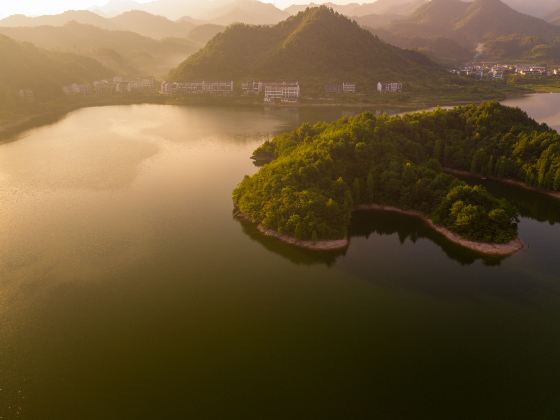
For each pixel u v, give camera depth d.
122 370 74.50
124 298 93.44
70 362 76.12
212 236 121.25
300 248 114.25
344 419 66.06
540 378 74.00
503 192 153.88
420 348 80.50
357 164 144.12
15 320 86.25
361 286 99.56
